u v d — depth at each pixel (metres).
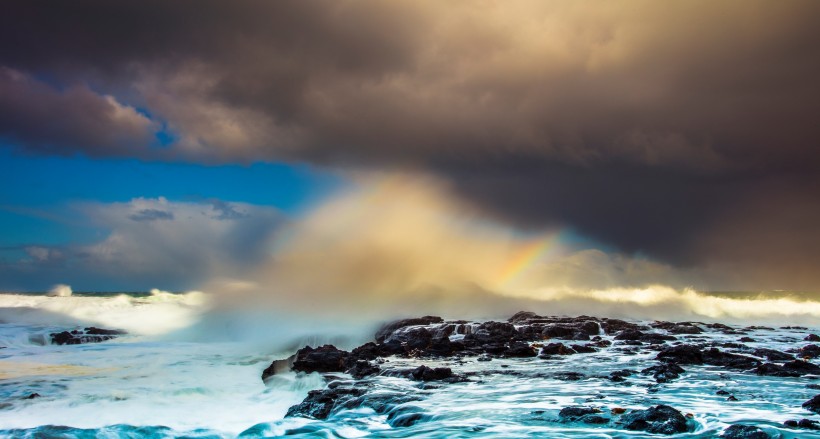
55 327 38.06
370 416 15.02
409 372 19.84
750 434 11.64
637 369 20.38
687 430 12.36
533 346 26.02
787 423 12.61
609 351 25.09
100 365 24.55
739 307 44.44
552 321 33.06
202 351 28.97
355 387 17.86
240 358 26.66
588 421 13.30
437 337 28.89
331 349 24.77
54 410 16.77
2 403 17.38
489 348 25.06
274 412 17.00
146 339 35.84
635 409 14.16
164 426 14.66
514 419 13.73
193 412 16.89
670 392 16.31
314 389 19.11
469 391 17.03
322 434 13.48
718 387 16.94
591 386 17.44
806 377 18.41
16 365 24.48
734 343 26.23
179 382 20.73
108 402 17.69
